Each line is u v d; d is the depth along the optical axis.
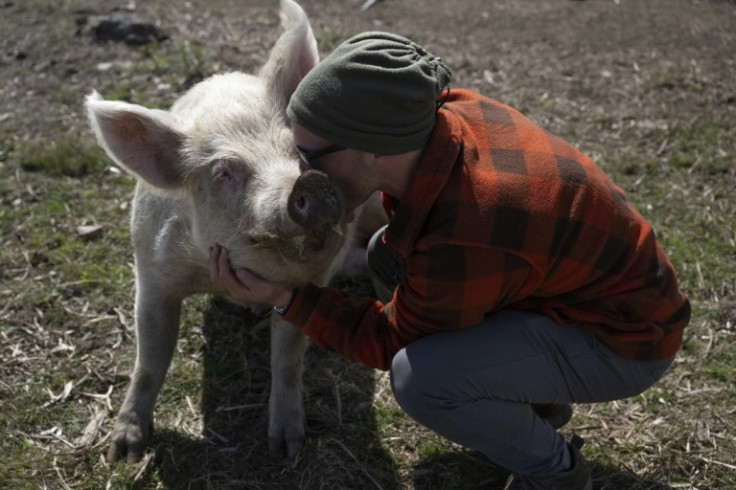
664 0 7.47
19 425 3.33
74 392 3.51
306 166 2.42
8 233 4.41
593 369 2.64
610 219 2.46
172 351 3.33
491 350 2.57
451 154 2.30
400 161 2.31
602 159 5.10
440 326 2.54
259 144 2.84
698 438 3.27
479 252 2.32
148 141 2.93
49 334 3.79
